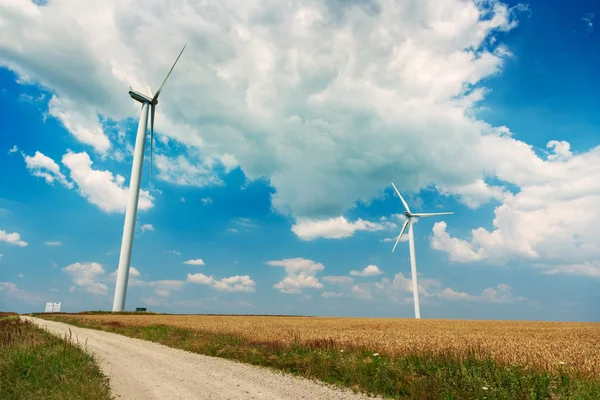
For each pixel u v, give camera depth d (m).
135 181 91.44
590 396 10.09
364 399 10.73
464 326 55.09
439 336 31.27
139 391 11.13
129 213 90.94
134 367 15.87
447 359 13.98
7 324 32.25
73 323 54.56
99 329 44.97
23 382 9.95
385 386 11.57
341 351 17.38
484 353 16.56
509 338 30.48
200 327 41.56
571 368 13.71
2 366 11.37
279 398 10.55
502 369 12.26
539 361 15.33
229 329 37.84
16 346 14.82
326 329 40.84
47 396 9.23
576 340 29.19
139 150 91.44
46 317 77.75
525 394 10.23
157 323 53.03
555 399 10.05
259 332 33.38
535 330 45.94
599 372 13.14
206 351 22.02
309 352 18.08
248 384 12.51
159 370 15.22
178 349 24.08
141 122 92.00
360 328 44.38
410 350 18.23
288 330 36.66
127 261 90.38
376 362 14.41
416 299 93.31
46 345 16.34
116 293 89.00
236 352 20.22
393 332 36.38
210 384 12.41
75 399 8.92
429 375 12.21
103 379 12.45
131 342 28.28
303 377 14.07
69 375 11.17
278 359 17.19
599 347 23.11
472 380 11.27
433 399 10.45
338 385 12.59
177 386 11.98
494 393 10.25
